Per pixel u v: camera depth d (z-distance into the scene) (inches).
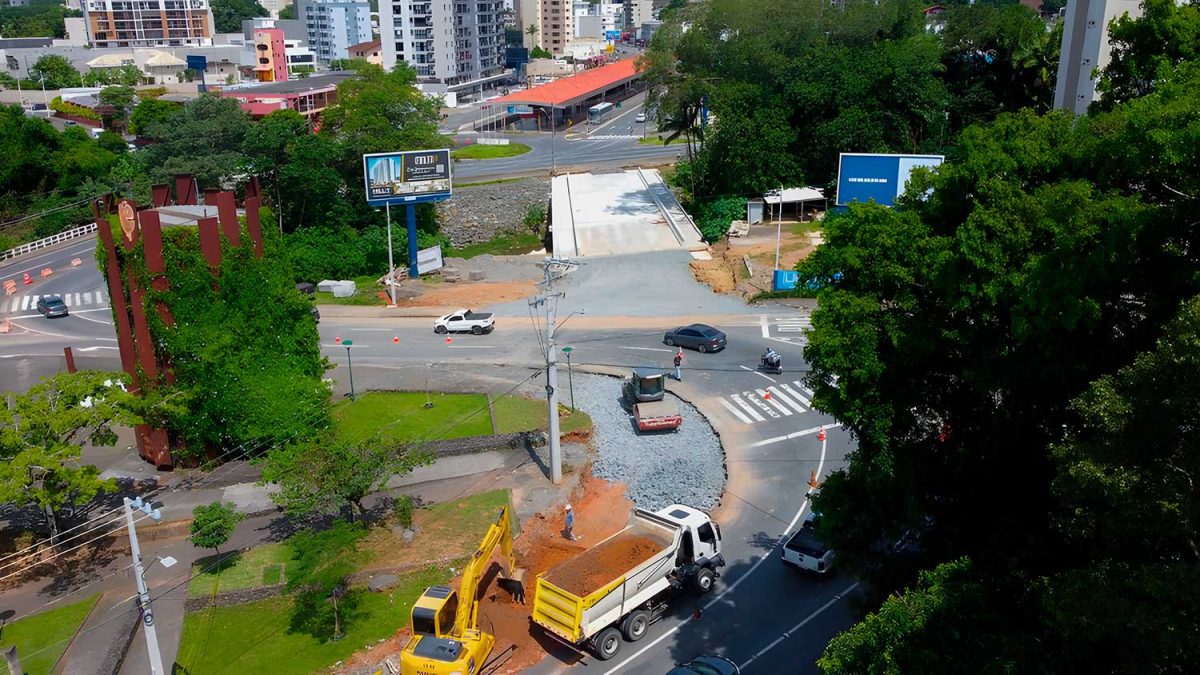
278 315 2018.9
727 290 3137.3
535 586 1519.4
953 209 1248.2
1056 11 7741.1
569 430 2081.7
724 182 4168.3
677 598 1487.5
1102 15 2807.6
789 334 2716.5
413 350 2723.9
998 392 1204.5
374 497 1819.6
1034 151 1172.5
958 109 4099.4
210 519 1502.2
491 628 1439.5
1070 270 989.8
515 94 7436.0
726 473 1940.2
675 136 4539.9
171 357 1930.4
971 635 926.4
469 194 5007.4
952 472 1238.3
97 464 2028.8
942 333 1154.7
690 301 3063.5
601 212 4261.8
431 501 1802.4
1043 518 1141.1
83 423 1619.1
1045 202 1091.9
